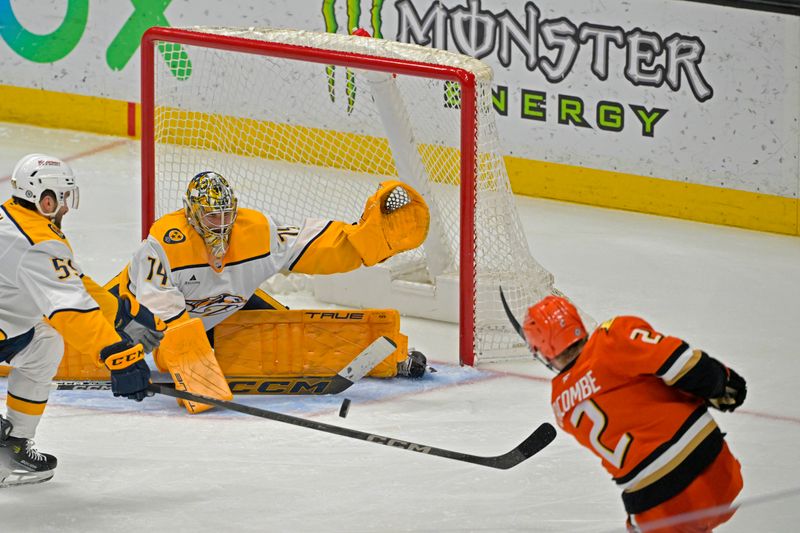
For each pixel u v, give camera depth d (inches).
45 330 698.8
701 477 530.3
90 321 666.8
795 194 1215.6
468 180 890.7
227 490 706.8
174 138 1334.9
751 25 1193.4
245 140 1376.7
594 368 537.0
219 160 1293.1
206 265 845.8
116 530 660.1
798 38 1173.7
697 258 1167.0
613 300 1059.9
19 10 1521.9
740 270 1137.4
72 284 669.9
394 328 871.7
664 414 530.9
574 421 549.0
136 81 1497.3
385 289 1023.6
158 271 838.5
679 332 988.6
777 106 1202.0
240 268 856.3
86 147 1480.1
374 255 877.2
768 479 725.3
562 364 553.0
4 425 704.4
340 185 1250.0
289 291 1067.9
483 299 939.3
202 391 826.8
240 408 701.3
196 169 1263.5
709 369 521.3
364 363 844.6
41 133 1521.9
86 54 1512.1
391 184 881.5
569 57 1288.1
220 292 855.7
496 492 707.4
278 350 863.1
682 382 524.1
